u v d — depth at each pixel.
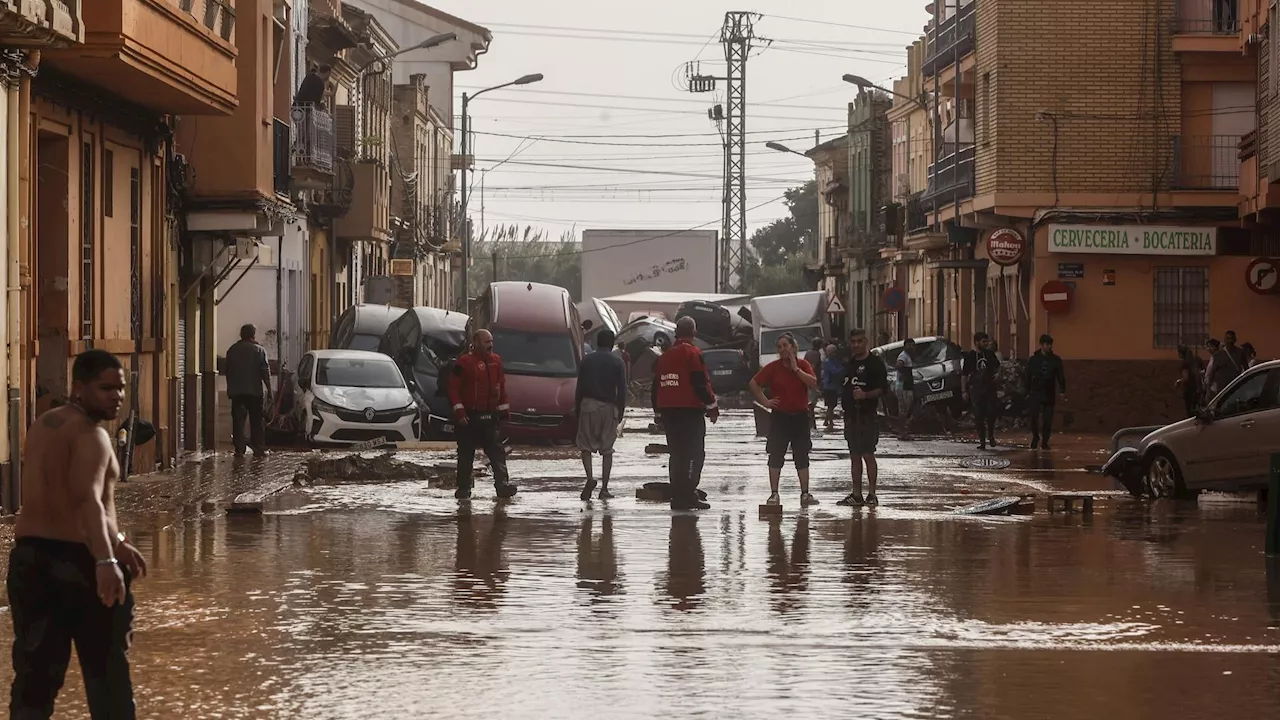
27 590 8.14
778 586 14.61
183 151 31.81
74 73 22.75
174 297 30.55
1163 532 19.38
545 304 41.66
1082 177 44.47
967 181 48.44
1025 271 45.88
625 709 9.55
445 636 11.97
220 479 26.19
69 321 23.66
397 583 14.71
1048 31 44.50
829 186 98.88
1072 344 43.84
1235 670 10.77
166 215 29.53
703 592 14.22
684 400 22.06
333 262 56.41
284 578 15.01
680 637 11.95
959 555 16.95
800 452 22.55
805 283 137.25
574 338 40.84
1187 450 23.70
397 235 73.38
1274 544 17.11
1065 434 42.91
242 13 32.03
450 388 23.45
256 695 9.91
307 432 35.56
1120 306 43.72
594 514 21.19
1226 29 44.22
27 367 21.23
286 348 47.78
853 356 22.86
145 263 28.05
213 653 11.28
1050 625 12.55
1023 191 44.66
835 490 25.48
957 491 25.39
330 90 56.59
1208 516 21.52
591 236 92.50
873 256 82.00
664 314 86.31
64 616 8.20
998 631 12.27
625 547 17.52
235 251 33.75
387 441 34.75
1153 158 44.34
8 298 20.38
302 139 45.72
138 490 24.12
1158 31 44.28
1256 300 43.44
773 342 69.50
